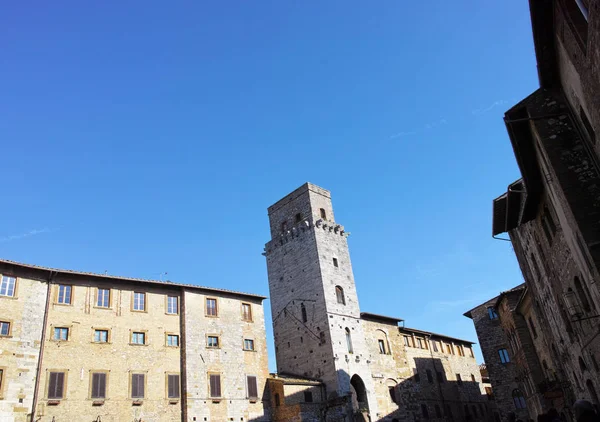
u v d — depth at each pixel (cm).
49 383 3525
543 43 1766
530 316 4425
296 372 5925
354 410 5481
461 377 7888
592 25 1332
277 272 6675
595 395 2862
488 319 6506
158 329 4212
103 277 4053
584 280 2227
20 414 3334
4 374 3366
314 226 6431
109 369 3825
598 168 1777
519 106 1956
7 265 3634
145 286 4300
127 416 3759
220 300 4700
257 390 4581
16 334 3516
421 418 6412
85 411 3594
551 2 1591
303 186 6825
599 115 1511
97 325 3909
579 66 1554
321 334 5841
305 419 4491
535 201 2500
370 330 6384
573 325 2816
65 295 3866
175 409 4019
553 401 4191
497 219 3219
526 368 4841
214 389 4266
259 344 4803
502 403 6116
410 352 6988
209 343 4434
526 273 3788
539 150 2036
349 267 6631
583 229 1742
